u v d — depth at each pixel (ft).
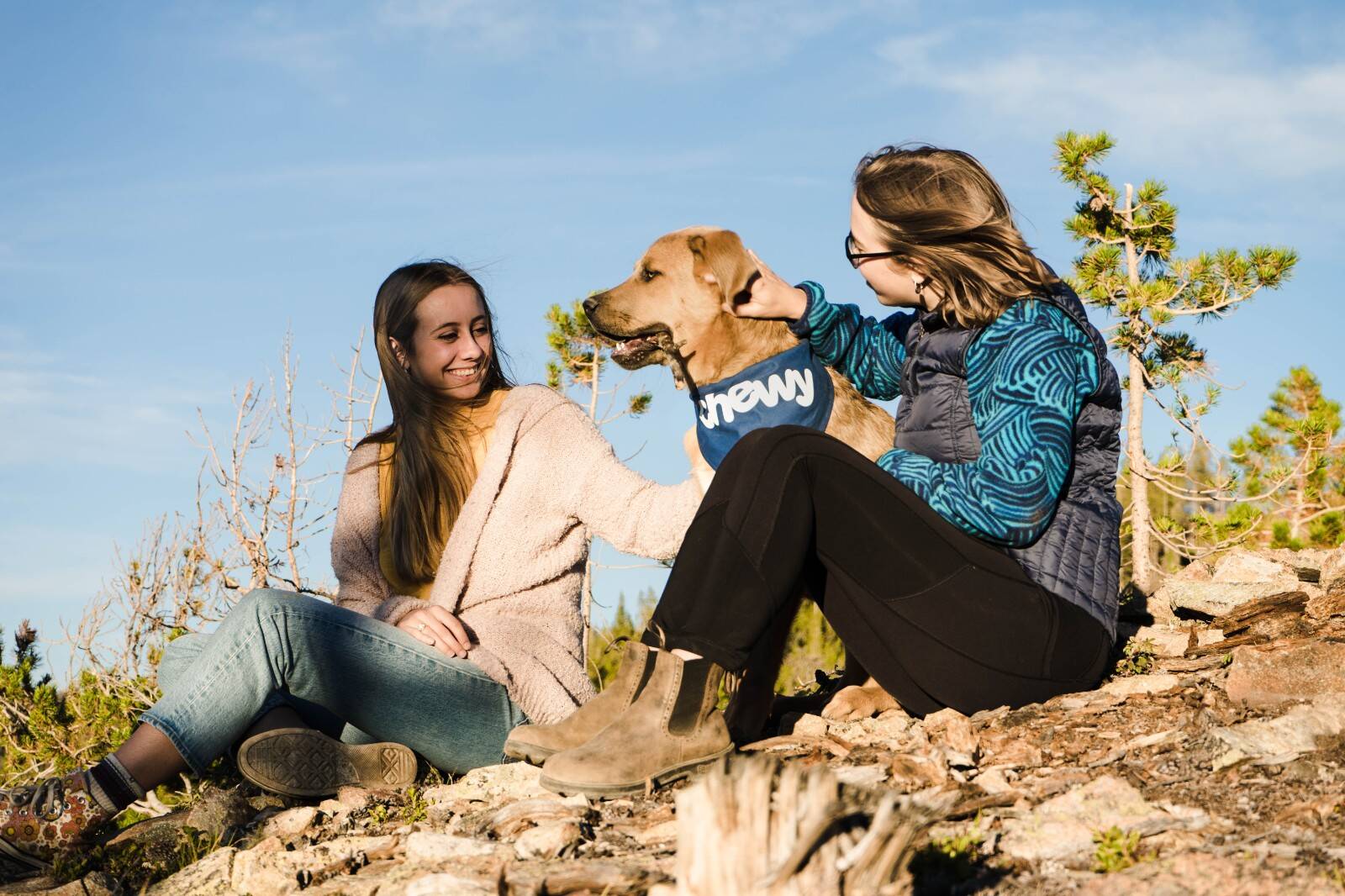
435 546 10.14
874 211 8.53
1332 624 9.29
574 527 9.89
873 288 9.10
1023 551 8.13
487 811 7.88
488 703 9.23
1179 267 34.91
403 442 10.25
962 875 5.82
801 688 12.60
